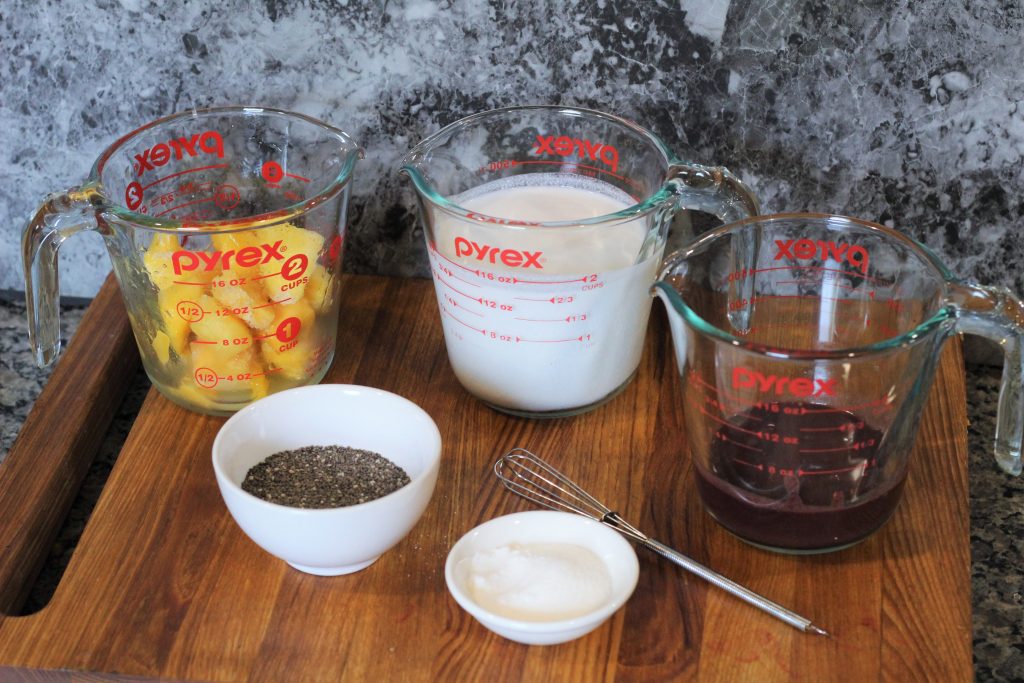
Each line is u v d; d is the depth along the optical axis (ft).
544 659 2.76
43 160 3.99
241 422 3.11
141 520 3.16
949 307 2.74
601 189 3.52
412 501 2.86
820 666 2.72
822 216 3.07
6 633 2.85
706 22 3.45
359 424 3.21
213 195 3.77
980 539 3.34
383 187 3.91
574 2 3.48
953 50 3.40
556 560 2.87
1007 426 2.96
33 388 3.92
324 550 2.84
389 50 3.64
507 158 3.55
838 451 2.81
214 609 2.91
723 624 2.83
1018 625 3.10
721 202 3.30
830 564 2.98
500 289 3.14
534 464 3.32
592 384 3.37
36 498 3.26
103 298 3.94
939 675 2.70
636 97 3.64
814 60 3.47
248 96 3.79
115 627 2.87
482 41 3.59
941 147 3.58
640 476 3.27
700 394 2.90
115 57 3.74
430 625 2.85
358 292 4.00
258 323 3.34
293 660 2.78
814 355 2.68
